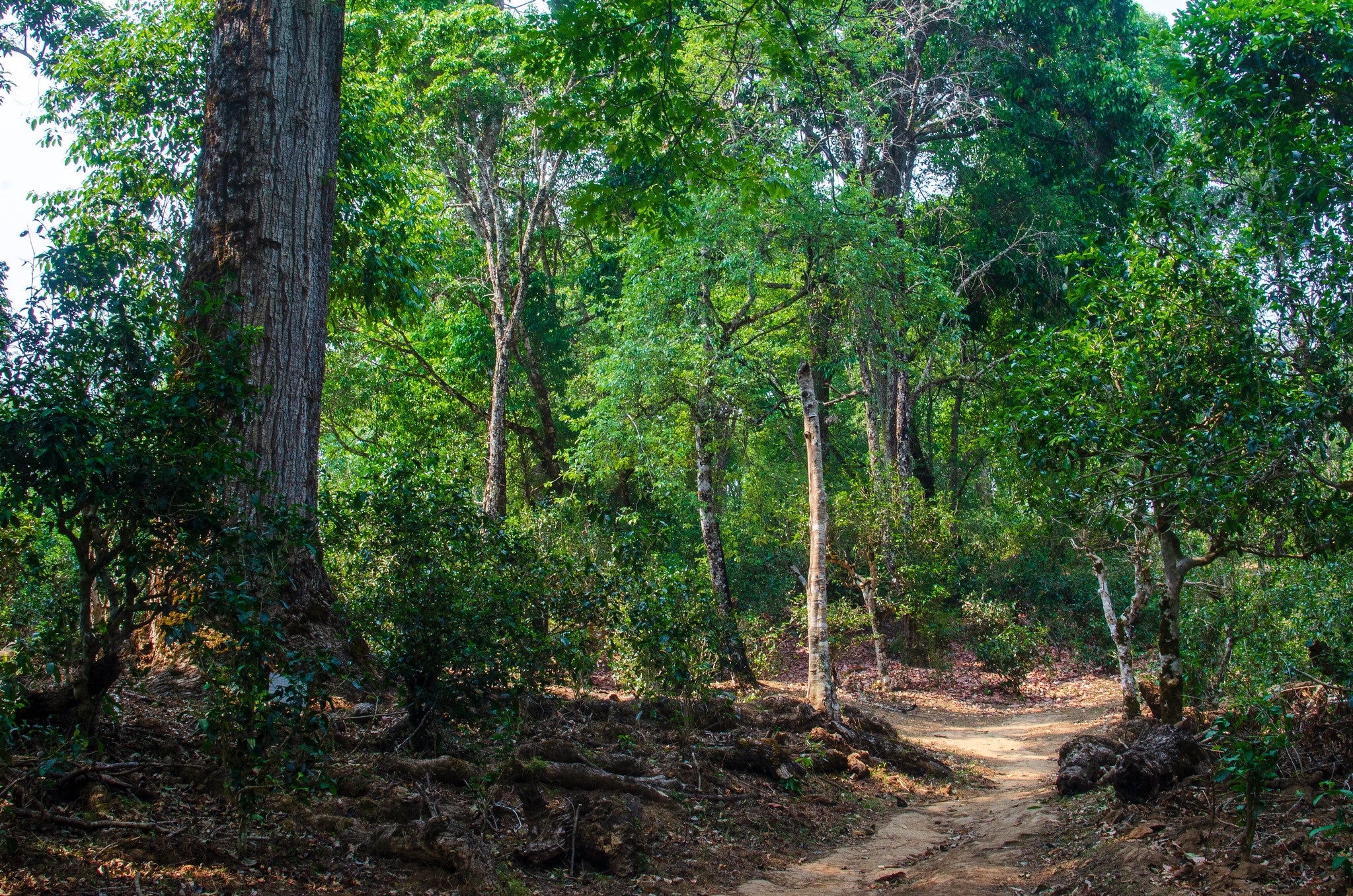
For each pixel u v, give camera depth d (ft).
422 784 23.72
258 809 19.80
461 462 87.81
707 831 27.76
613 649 34.22
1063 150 84.79
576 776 26.89
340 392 89.81
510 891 20.12
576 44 29.73
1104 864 22.49
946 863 27.04
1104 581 52.11
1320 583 33.83
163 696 26.22
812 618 46.37
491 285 91.91
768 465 105.50
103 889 15.53
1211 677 40.50
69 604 19.35
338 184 47.32
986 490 113.80
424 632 25.48
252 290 32.37
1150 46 89.25
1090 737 37.73
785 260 58.95
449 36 76.33
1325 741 25.39
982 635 79.82
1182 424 27.86
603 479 76.84
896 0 84.74
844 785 37.70
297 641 29.19
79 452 16.42
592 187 33.09
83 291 18.35
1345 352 26.08
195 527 17.60
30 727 18.35
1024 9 79.87
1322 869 18.16
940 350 84.69
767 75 57.72
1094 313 32.45
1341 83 29.55
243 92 33.58
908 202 82.07
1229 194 29.19
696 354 62.75
